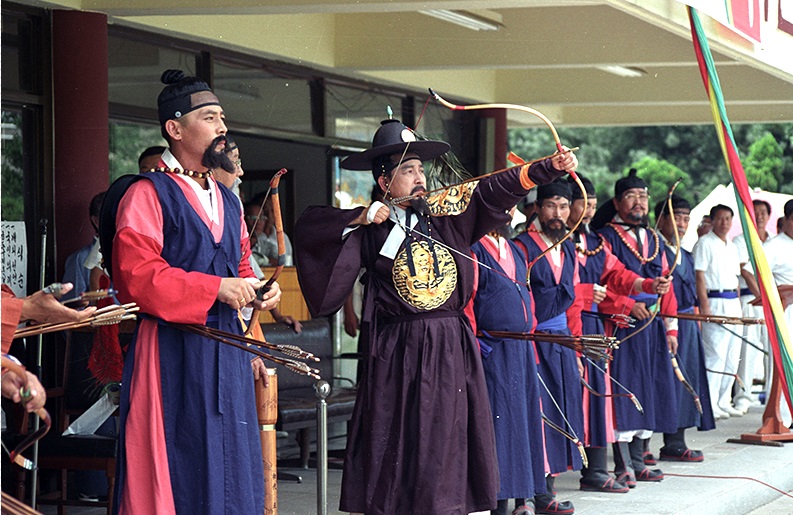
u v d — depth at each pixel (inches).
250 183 423.2
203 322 157.8
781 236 417.1
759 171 962.7
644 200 311.3
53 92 279.3
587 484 292.5
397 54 374.3
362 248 199.9
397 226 197.8
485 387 201.5
